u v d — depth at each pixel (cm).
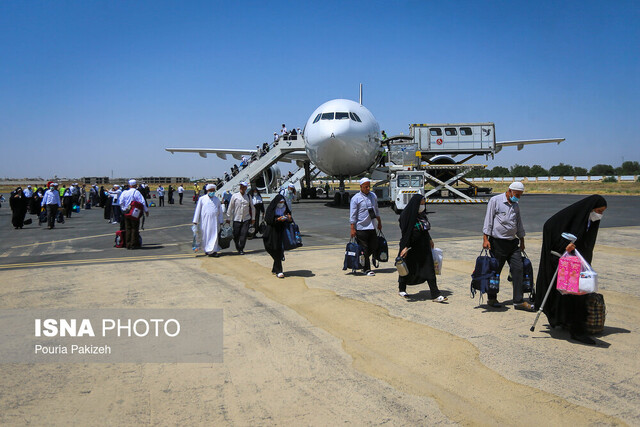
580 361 412
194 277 790
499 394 349
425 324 520
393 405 333
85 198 3469
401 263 604
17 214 1805
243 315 560
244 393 355
